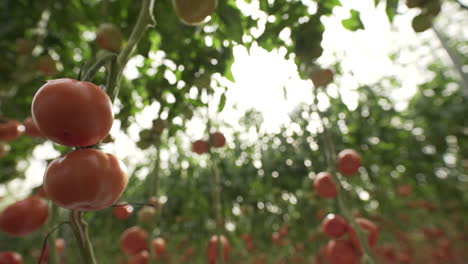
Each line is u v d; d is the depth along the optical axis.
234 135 3.98
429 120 5.19
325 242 4.47
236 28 1.79
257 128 3.82
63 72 2.68
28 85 2.67
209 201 3.85
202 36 1.92
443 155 5.24
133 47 1.00
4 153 2.29
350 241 1.67
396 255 5.30
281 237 3.94
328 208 3.90
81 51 2.77
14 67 2.47
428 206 5.51
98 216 3.96
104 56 0.93
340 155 1.88
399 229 5.42
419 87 5.49
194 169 3.98
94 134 0.79
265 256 5.09
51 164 0.83
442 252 6.28
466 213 5.91
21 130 2.11
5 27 2.39
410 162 4.79
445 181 5.41
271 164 3.86
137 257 1.99
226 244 2.02
